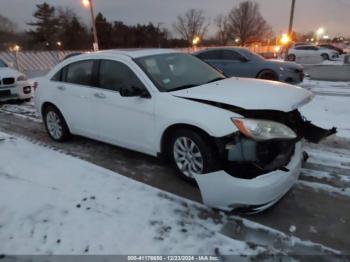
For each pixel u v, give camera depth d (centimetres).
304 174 381
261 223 290
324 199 326
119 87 402
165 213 307
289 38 2414
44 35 6175
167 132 354
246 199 274
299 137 332
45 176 392
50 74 514
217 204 293
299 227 283
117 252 256
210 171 296
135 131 389
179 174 363
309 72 1357
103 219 299
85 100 444
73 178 384
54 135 524
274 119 322
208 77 427
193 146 335
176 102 339
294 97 329
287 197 332
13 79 815
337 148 457
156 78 378
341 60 2670
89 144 507
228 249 257
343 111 652
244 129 282
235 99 313
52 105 509
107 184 367
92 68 439
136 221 295
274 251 254
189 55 471
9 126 629
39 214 311
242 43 6153
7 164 431
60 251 260
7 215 311
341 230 277
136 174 393
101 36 5784
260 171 283
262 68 973
